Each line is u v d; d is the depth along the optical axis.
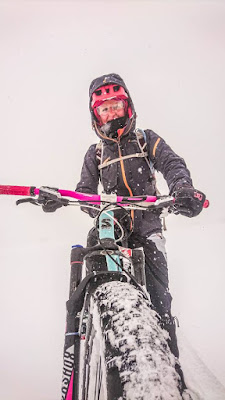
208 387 2.21
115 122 2.62
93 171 2.72
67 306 1.72
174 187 2.12
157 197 2.01
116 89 2.65
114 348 1.30
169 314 2.04
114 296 1.50
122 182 2.51
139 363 1.22
